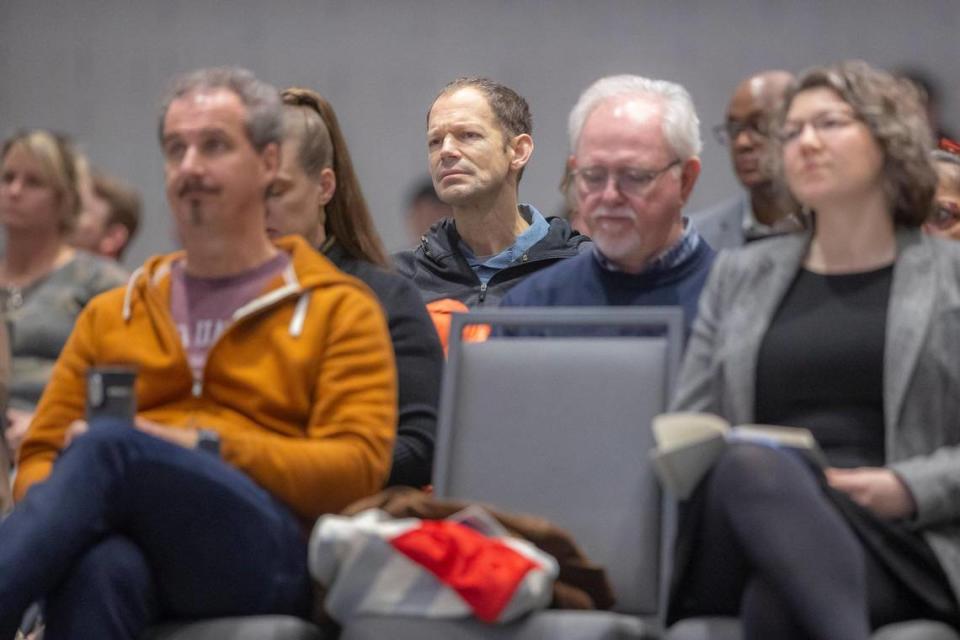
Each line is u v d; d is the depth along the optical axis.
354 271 7.47
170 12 14.59
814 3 13.42
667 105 7.18
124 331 6.59
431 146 8.83
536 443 6.41
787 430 5.77
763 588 5.38
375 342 6.43
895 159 6.12
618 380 6.40
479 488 6.41
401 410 7.14
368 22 14.23
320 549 5.75
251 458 6.06
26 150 10.12
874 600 5.64
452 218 8.98
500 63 14.00
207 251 6.47
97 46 14.70
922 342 5.98
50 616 5.70
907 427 5.95
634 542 6.21
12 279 10.16
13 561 5.54
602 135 7.12
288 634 5.76
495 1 14.05
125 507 5.75
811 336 6.12
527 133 8.88
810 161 6.13
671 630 5.62
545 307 7.20
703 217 10.10
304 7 14.35
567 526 6.28
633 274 7.22
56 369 6.75
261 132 6.47
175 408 6.45
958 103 13.05
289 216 7.45
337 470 6.18
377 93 14.19
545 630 5.67
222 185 6.39
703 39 13.63
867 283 6.18
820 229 6.26
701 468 5.59
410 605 5.72
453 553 5.70
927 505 5.74
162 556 5.84
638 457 6.29
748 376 6.16
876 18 13.28
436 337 7.35
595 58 13.84
